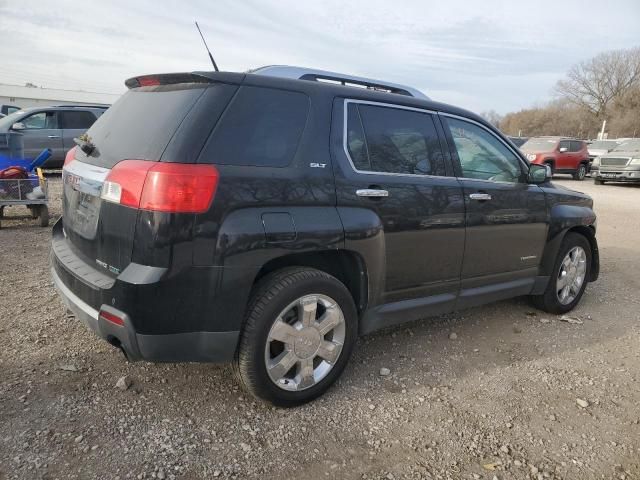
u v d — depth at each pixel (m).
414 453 2.72
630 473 2.66
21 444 2.56
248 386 2.88
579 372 3.71
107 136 3.08
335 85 3.29
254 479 2.46
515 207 4.21
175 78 2.96
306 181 2.92
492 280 4.20
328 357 3.13
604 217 11.14
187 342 2.66
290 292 2.87
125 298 2.55
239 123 2.77
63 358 3.43
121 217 2.63
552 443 2.87
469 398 3.29
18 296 4.48
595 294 5.61
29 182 7.13
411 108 3.64
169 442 2.67
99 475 2.41
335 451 2.70
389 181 3.33
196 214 2.54
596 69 71.25
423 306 3.70
